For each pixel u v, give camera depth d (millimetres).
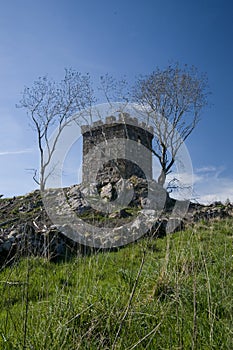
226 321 4461
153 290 5531
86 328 4348
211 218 14719
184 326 4371
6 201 23125
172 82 34969
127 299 5137
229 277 5797
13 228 11305
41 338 4090
